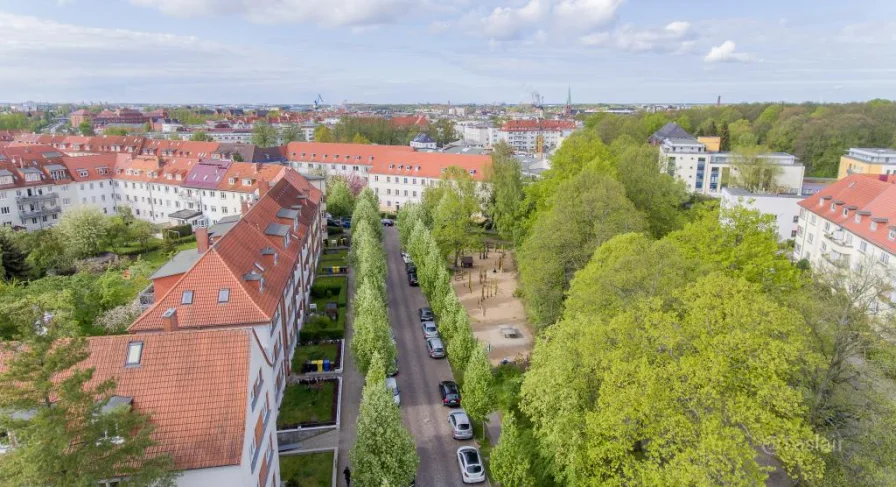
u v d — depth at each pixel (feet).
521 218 293.43
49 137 532.32
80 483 77.00
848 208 230.48
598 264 154.61
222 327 142.92
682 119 636.89
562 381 113.39
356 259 235.61
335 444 145.89
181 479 92.07
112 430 82.69
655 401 99.19
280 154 506.07
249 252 172.45
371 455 115.34
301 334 199.52
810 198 270.87
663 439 96.53
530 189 287.48
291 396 165.48
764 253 164.66
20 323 120.26
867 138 464.24
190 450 93.09
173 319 136.26
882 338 111.04
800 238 278.05
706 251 170.81
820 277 137.28
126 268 256.32
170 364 100.32
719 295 115.96
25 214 350.84
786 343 108.17
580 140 297.94
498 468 119.85
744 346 101.30
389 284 274.57
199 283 148.77
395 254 326.65
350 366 187.11
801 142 488.85
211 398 97.55
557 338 124.16
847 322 115.03
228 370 100.01
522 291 252.62
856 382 116.06
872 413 104.63
